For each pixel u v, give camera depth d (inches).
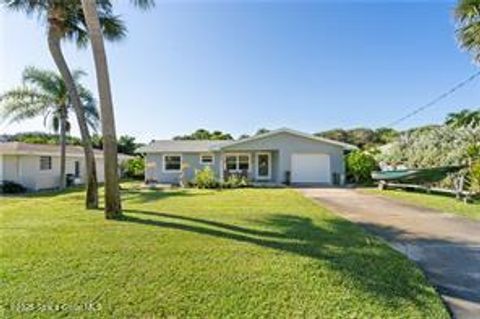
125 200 568.4
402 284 197.8
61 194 738.8
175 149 1072.2
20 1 494.6
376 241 285.3
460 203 530.3
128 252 243.9
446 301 184.4
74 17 501.0
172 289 187.0
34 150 981.2
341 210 476.7
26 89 914.1
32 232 304.7
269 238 284.8
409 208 494.9
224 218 373.1
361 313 166.4
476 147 602.2
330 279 200.5
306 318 162.1
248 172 1056.8
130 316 162.1
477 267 235.0
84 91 901.2
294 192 731.4
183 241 271.7
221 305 171.8
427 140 776.3
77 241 272.7
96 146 1301.7
